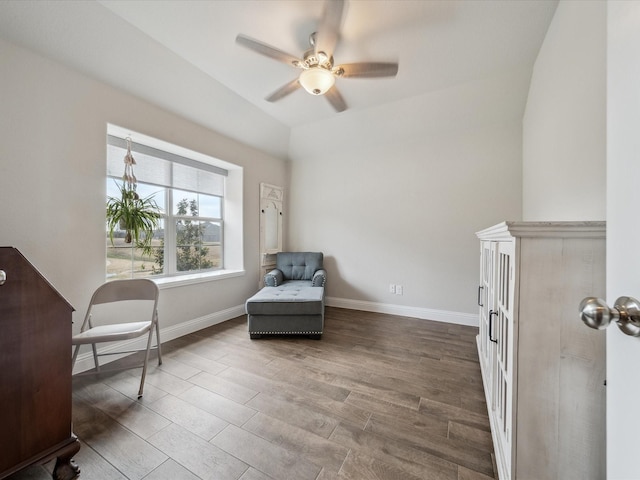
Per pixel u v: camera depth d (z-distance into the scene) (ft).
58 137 6.21
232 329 9.66
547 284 2.85
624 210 1.77
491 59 7.34
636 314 1.55
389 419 4.91
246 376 6.42
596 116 3.89
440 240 10.69
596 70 3.89
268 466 3.93
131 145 8.34
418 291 11.12
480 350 6.80
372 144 11.92
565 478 2.81
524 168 9.04
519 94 8.56
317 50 5.80
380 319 10.84
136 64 7.00
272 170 13.19
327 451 4.20
